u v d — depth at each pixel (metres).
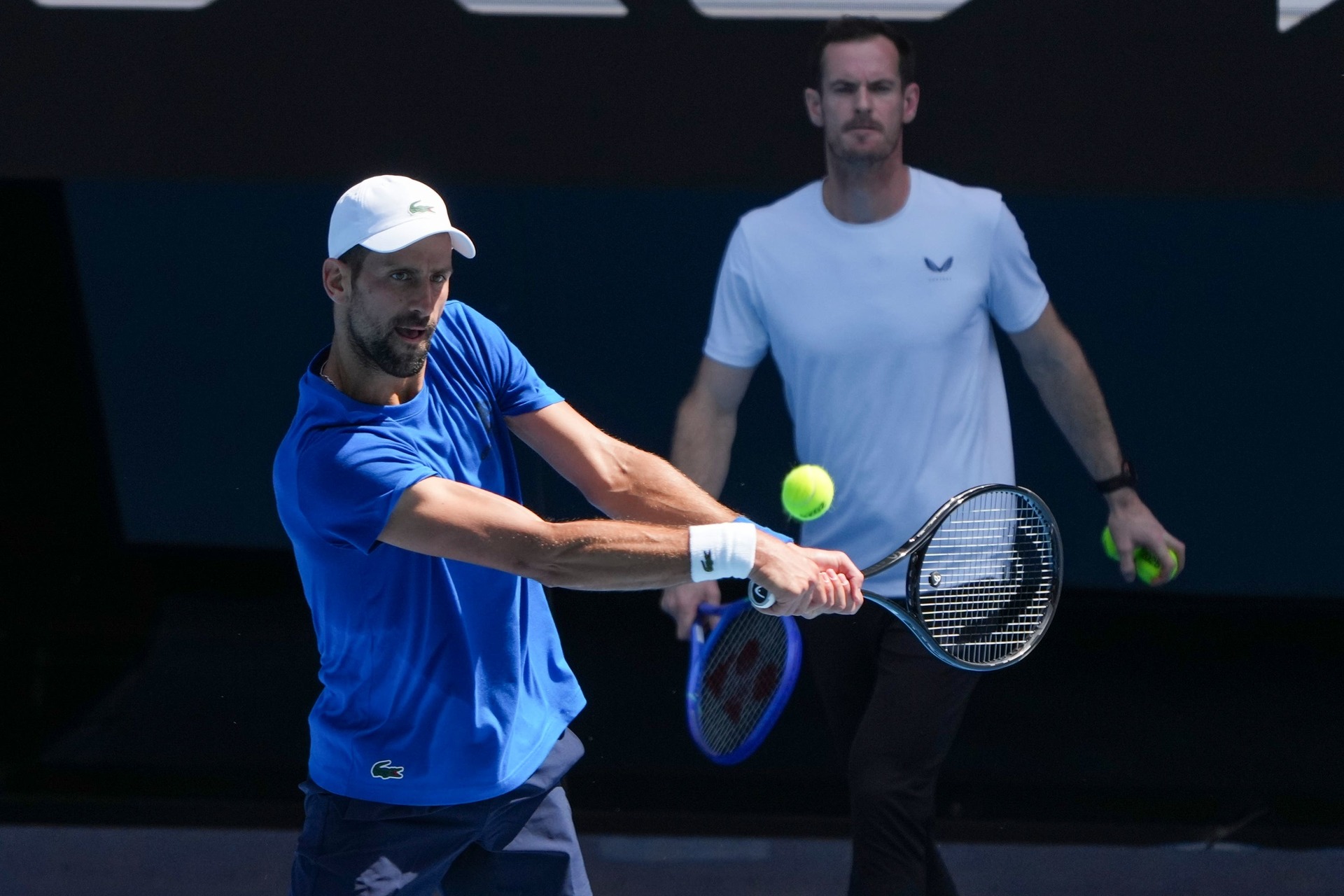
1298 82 16.14
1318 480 22.50
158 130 17.25
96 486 25.25
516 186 17.30
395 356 7.95
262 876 14.57
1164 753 18.08
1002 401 13.28
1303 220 21.81
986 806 16.42
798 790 17.00
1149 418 22.77
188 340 24.78
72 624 23.38
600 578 7.90
